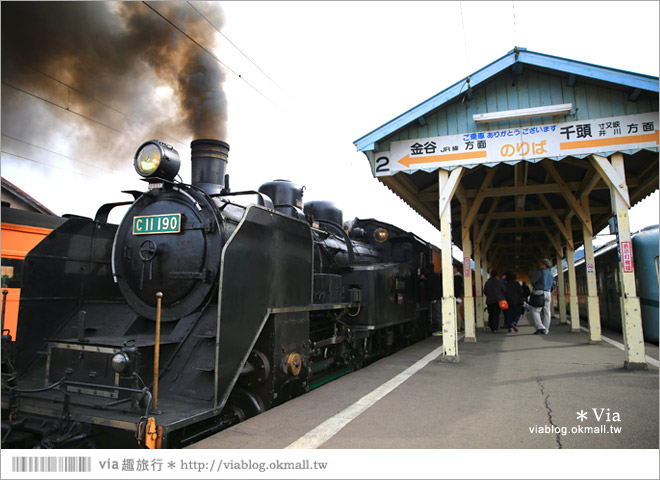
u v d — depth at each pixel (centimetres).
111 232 561
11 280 720
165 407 352
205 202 455
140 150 468
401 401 451
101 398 371
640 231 990
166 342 403
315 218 839
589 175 818
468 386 515
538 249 1989
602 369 598
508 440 337
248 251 408
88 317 494
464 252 970
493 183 1011
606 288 1257
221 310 363
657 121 599
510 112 633
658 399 443
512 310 1174
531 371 596
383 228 1023
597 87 625
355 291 673
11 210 739
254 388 436
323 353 615
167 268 449
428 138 689
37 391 348
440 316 1273
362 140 688
